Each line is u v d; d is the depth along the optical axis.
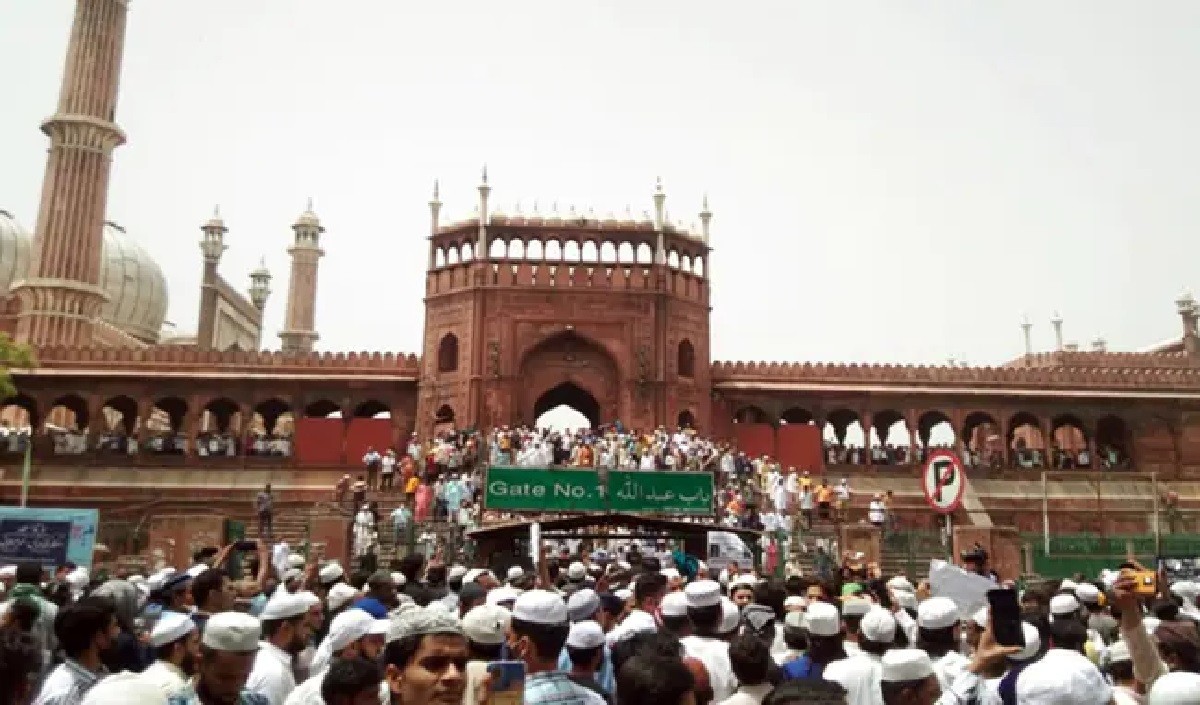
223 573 7.24
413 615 4.16
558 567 15.69
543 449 31.80
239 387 38.69
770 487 31.59
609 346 38.59
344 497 32.72
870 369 40.72
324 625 8.65
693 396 39.50
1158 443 41.03
